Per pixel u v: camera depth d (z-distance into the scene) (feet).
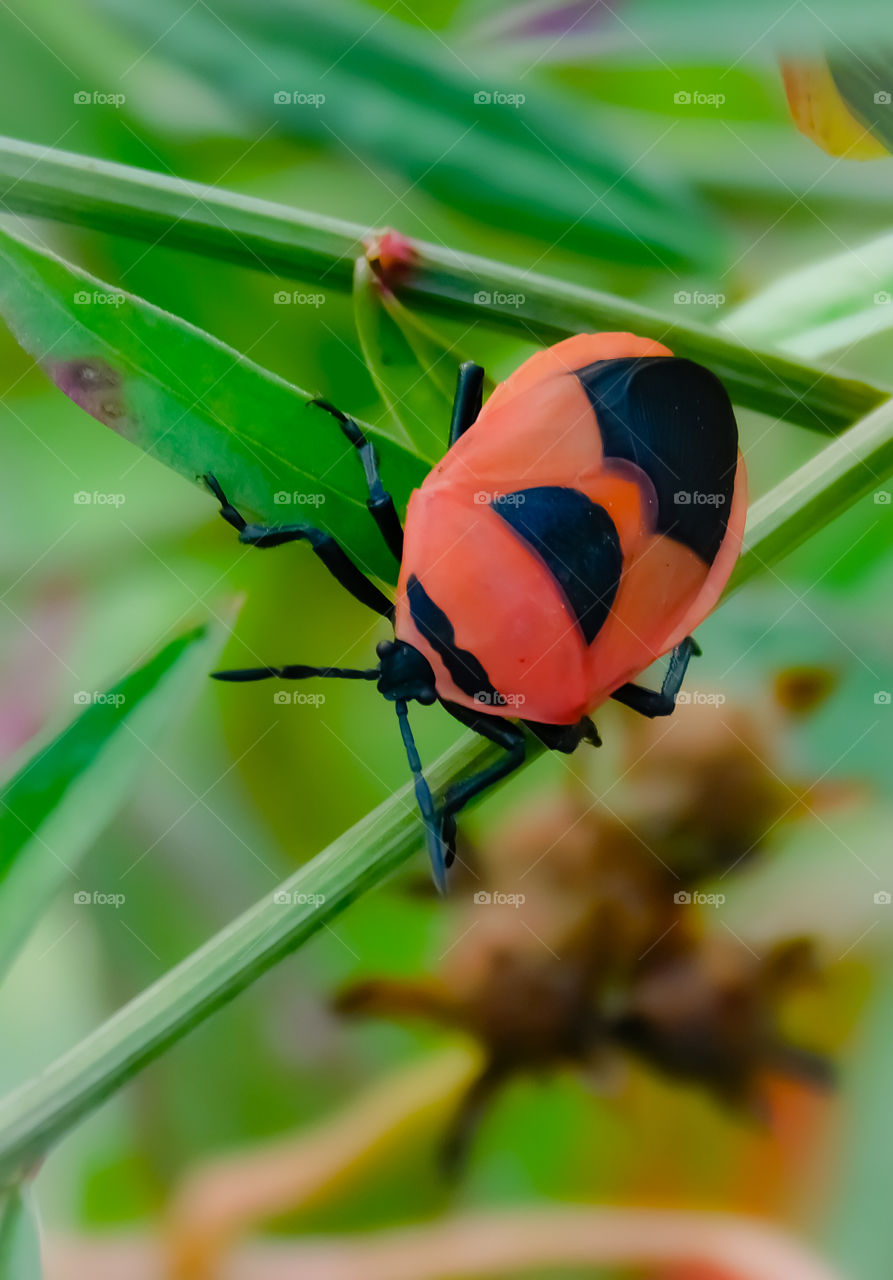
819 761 0.62
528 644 0.59
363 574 0.59
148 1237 0.63
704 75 0.65
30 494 0.66
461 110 0.64
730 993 0.61
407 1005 0.61
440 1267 0.61
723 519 0.59
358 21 0.64
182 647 0.58
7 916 0.57
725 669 0.63
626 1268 0.62
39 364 0.58
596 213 0.64
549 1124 0.63
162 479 0.66
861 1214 0.61
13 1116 0.57
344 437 0.59
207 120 0.65
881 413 0.59
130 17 0.64
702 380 0.59
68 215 0.59
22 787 0.57
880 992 0.61
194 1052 0.65
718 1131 0.62
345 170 0.65
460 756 0.59
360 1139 0.62
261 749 0.66
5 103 0.66
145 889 0.66
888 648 0.63
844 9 0.61
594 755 0.62
